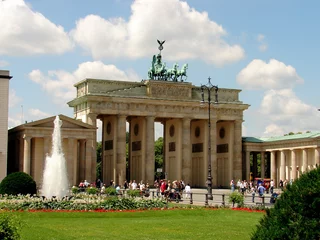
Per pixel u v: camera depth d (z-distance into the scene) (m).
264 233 24.55
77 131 151.38
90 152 152.88
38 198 73.00
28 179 90.81
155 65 182.50
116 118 172.00
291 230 23.94
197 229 53.06
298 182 25.08
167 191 99.44
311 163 167.75
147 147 174.25
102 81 171.75
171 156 188.38
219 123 197.38
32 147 148.88
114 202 71.50
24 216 62.12
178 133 183.38
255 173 196.62
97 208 69.94
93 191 107.56
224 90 190.00
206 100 185.50
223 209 73.38
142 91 176.62
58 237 45.59
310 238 23.53
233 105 187.00
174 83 178.88
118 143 170.12
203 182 187.62
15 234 31.59
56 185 95.56
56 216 63.47
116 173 169.75
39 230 49.25
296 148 172.38
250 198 111.25
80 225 55.72
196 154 193.12
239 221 60.41
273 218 24.77
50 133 147.00
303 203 24.17
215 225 56.47
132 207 72.12
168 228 53.81
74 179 152.75
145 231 51.38
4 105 134.62
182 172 179.88
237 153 188.00
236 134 188.88
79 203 70.56
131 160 186.88
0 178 133.38
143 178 174.88
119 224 57.09
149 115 174.88
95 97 166.25
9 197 78.75
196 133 194.12
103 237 46.69
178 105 179.25
